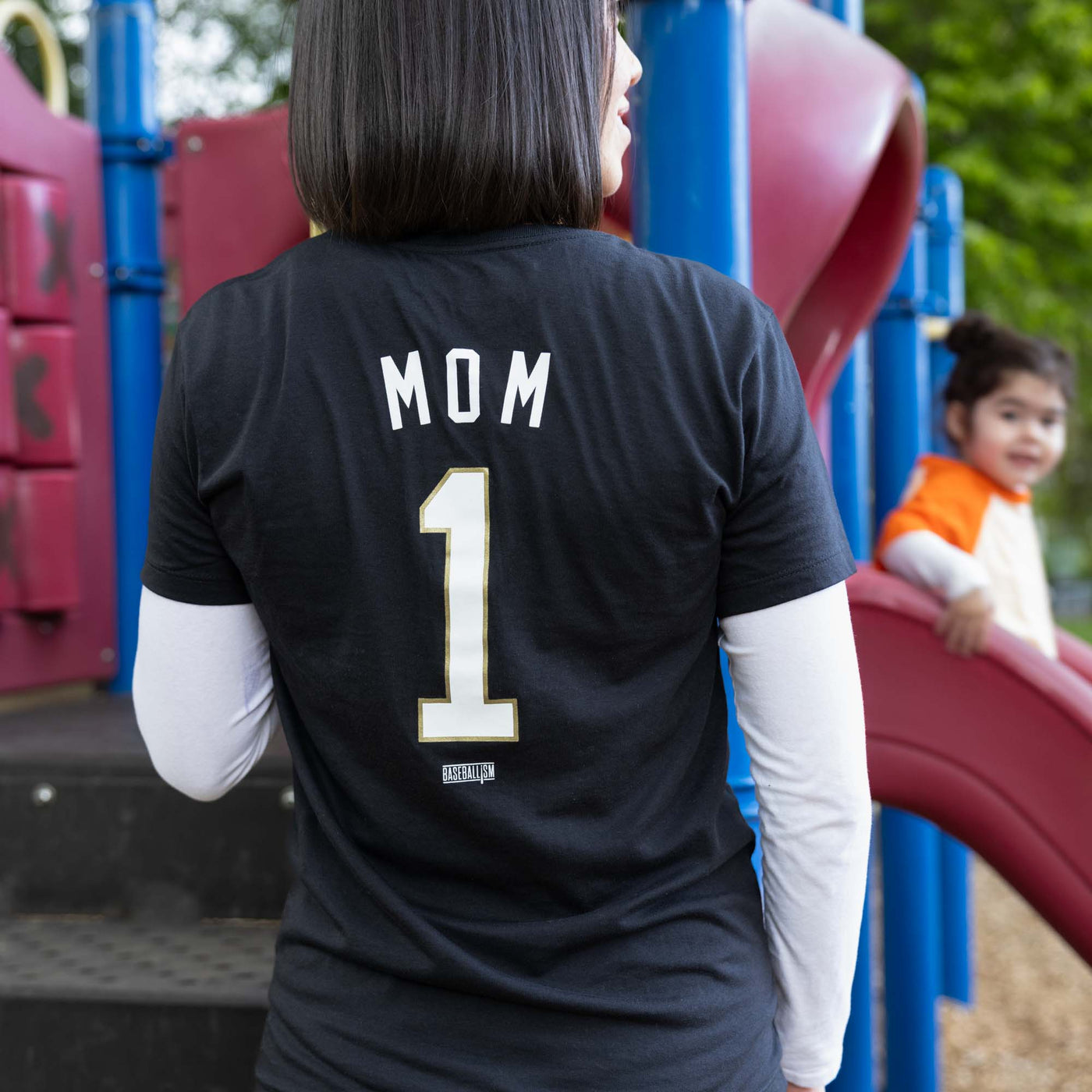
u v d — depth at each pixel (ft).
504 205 2.49
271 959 5.31
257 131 7.04
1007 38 29.96
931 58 30.32
